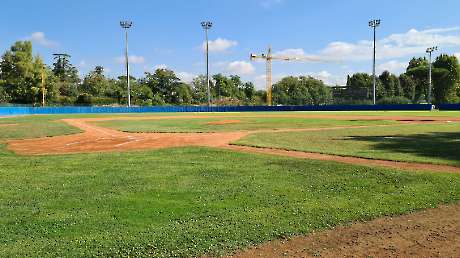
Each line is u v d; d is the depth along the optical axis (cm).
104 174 1108
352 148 1683
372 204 786
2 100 9094
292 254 555
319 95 12800
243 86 15262
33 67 9569
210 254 554
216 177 1055
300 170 1148
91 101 9656
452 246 580
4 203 807
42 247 575
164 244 586
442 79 11219
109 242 594
